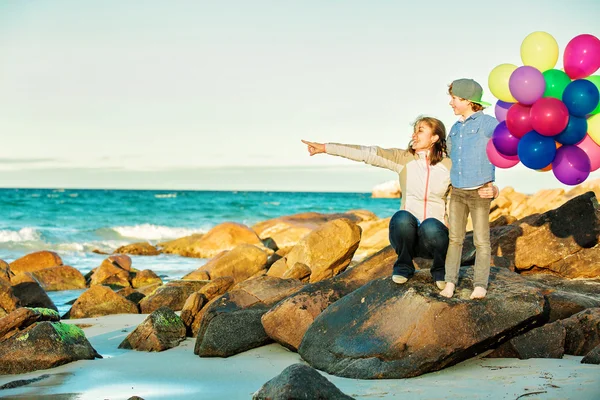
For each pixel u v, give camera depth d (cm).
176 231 3578
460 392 536
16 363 711
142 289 1434
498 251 933
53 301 1460
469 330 617
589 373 559
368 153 644
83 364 739
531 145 587
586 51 577
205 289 970
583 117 592
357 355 636
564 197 3070
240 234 2569
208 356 768
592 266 885
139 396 599
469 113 623
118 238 3356
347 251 1270
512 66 612
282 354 752
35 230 3061
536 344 645
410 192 641
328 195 11319
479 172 609
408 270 664
